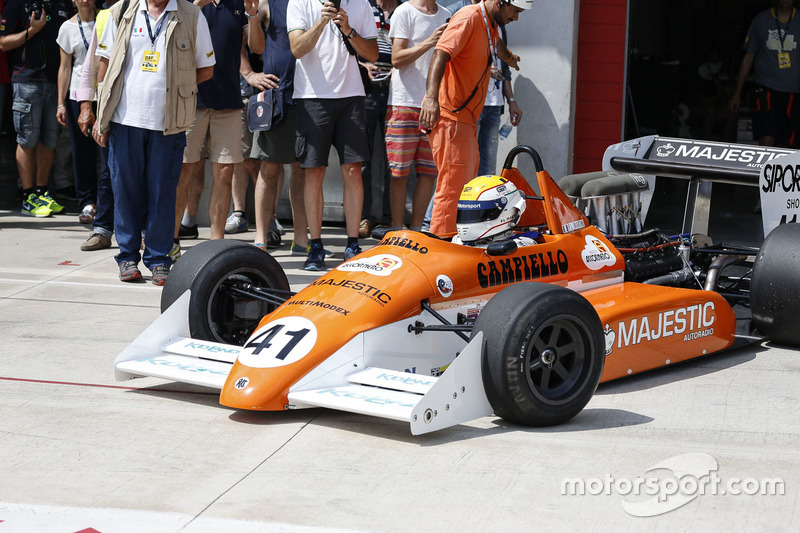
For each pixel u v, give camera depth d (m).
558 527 3.40
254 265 5.25
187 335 5.03
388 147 8.56
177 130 7.16
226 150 8.12
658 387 5.07
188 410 4.63
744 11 16.45
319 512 3.51
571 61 9.41
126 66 7.10
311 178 7.76
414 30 8.22
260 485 3.75
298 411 4.63
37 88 9.92
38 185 10.41
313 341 4.38
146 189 7.42
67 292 7.12
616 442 4.23
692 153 6.68
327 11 7.29
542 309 4.23
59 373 5.21
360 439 4.25
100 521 3.45
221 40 7.93
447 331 4.74
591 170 9.88
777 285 5.59
